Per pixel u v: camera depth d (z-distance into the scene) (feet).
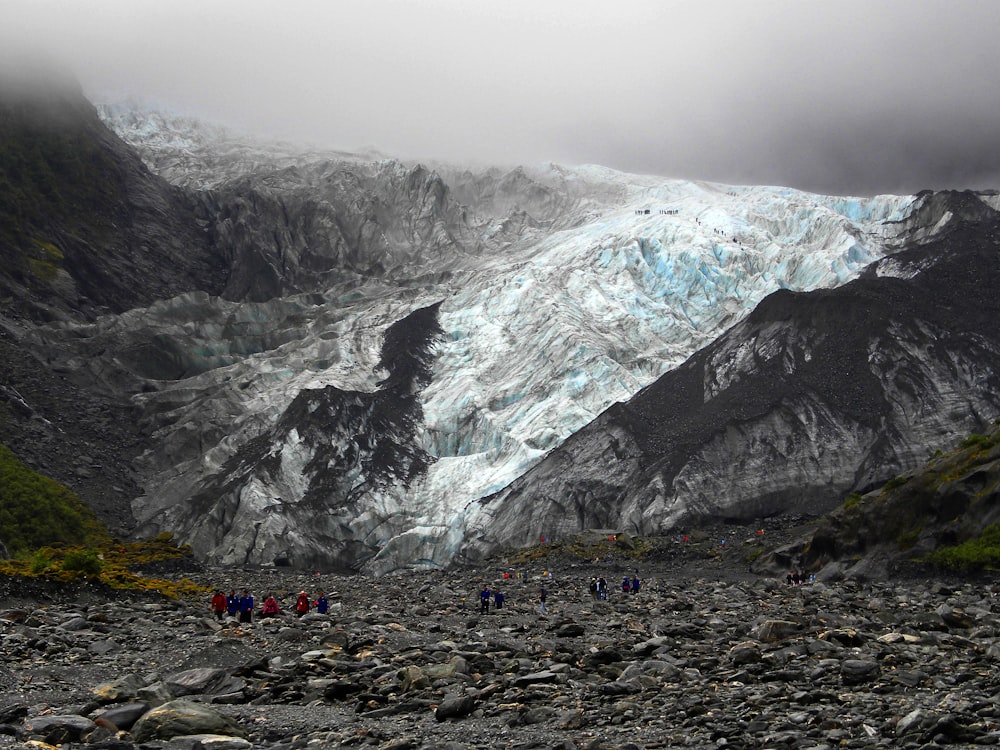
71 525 490.49
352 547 564.71
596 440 568.00
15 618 169.78
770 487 501.56
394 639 153.17
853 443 519.60
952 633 153.99
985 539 273.54
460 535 552.00
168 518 563.07
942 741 82.84
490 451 615.57
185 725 93.56
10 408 606.96
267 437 628.69
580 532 483.92
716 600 233.76
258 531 549.95
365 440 627.05
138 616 190.90
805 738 84.64
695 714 96.32
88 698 110.63
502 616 199.21
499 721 98.53
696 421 553.64
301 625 175.11
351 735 93.09
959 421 517.96
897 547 298.76
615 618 191.11
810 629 144.56
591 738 90.17
